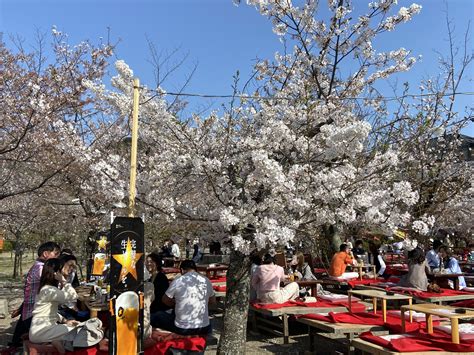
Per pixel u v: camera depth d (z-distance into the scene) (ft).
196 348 18.08
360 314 22.39
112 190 17.76
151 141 19.89
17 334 19.76
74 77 31.60
